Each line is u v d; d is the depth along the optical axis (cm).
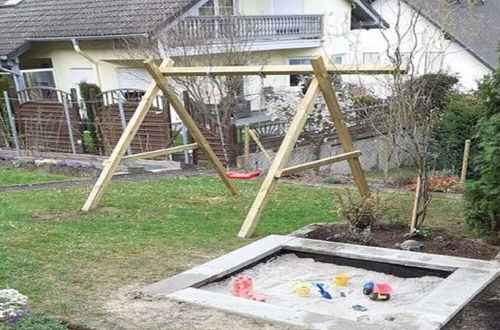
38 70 1948
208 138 1262
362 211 636
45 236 645
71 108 1392
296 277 543
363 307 462
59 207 820
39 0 2094
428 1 1030
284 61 2134
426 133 667
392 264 544
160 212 788
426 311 420
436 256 545
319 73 649
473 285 469
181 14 1617
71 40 1762
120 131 1329
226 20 1725
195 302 450
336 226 669
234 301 451
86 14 1838
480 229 586
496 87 575
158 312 433
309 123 1309
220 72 714
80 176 1215
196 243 623
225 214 776
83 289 482
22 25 1961
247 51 1642
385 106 1197
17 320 379
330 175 1164
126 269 535
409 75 661
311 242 606
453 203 812
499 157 560
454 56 2258
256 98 1809
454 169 1262
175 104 796
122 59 1720
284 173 661
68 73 1931
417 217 625
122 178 1105
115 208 813
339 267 568
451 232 632
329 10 2205
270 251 587
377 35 2127
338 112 680
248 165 1206
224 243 623
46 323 392
